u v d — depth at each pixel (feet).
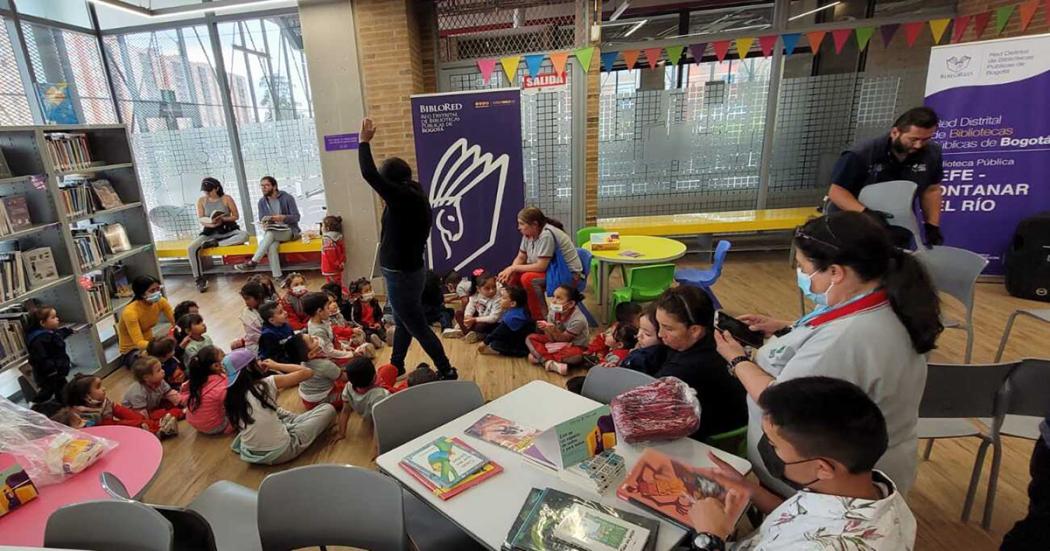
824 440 2.76
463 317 13.04
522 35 17.70
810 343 3.90
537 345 11.38
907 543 2.81
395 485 4.23
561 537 3.74
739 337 5.19
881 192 8.76
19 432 5.71
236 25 19.47
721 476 4.21
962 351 10.77
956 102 13.88
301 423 8.59
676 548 3.83
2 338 9.88
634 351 7.55
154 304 12.57
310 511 4.47
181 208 21.35
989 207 14.34
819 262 3.76
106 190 12.69
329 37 15.99
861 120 18.37
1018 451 7.65
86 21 19.12
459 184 13.50
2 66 16.55
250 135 20.80
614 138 19.20
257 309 11.91
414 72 16.56
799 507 3.02
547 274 12.14
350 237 17.39
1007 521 6.28
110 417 9.11
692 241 20.16
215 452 8.68
